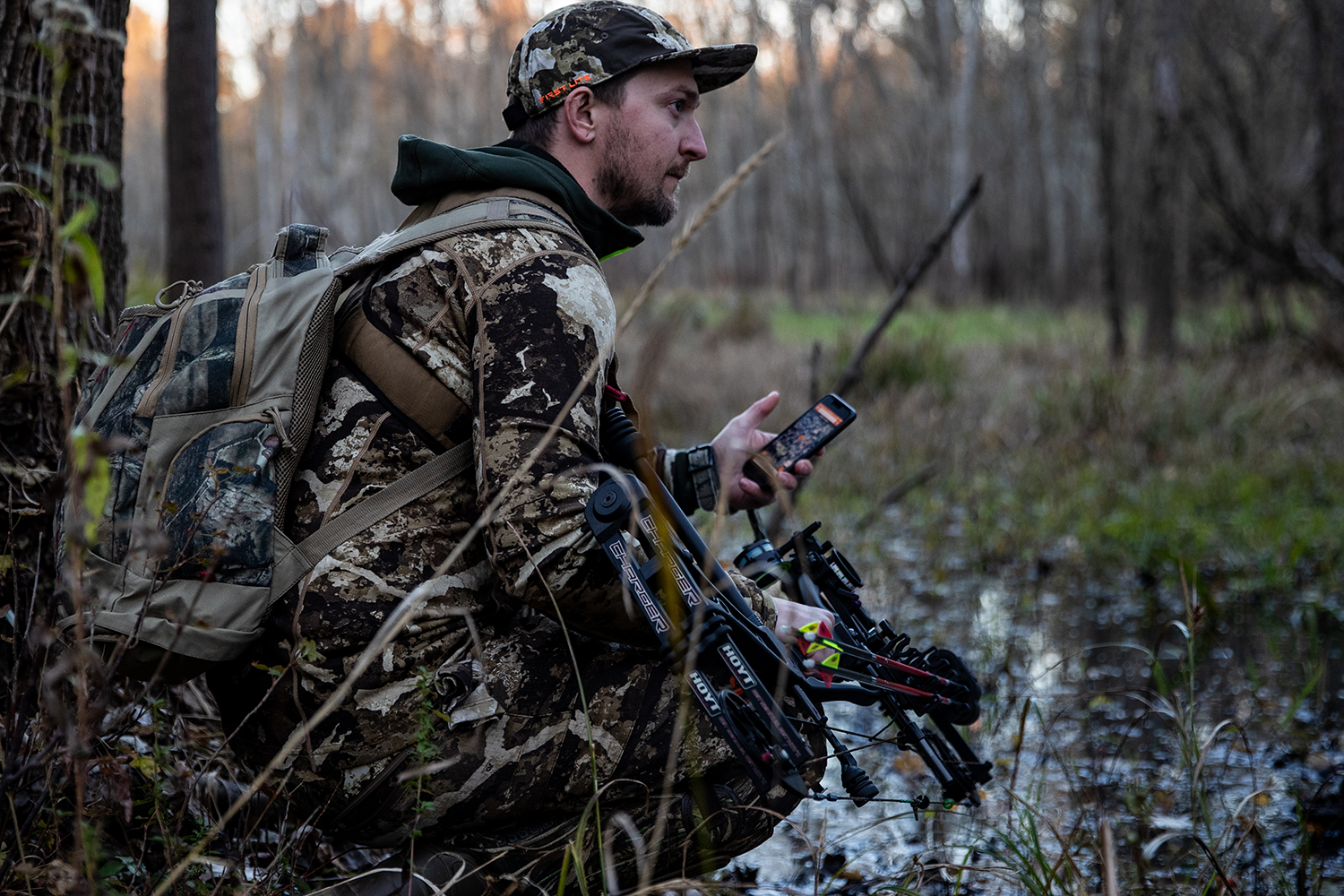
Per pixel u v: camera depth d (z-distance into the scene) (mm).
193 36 3213
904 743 1790
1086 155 28031
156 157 40062
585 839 1615
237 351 1470
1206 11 14594
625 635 1613
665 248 20891
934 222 30188
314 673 1482
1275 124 15562
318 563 1480
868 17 38000
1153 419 6457
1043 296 28375
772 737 1495
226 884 1569
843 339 7910
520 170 1638
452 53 43812
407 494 1517
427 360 1519
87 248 1082
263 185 34375
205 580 1384
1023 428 6680
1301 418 6660
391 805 1547
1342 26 9562
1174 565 4133
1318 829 2178
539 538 1468
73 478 1123
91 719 1230
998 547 4559
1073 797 2311
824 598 1895
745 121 38031
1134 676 3156
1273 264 9672
